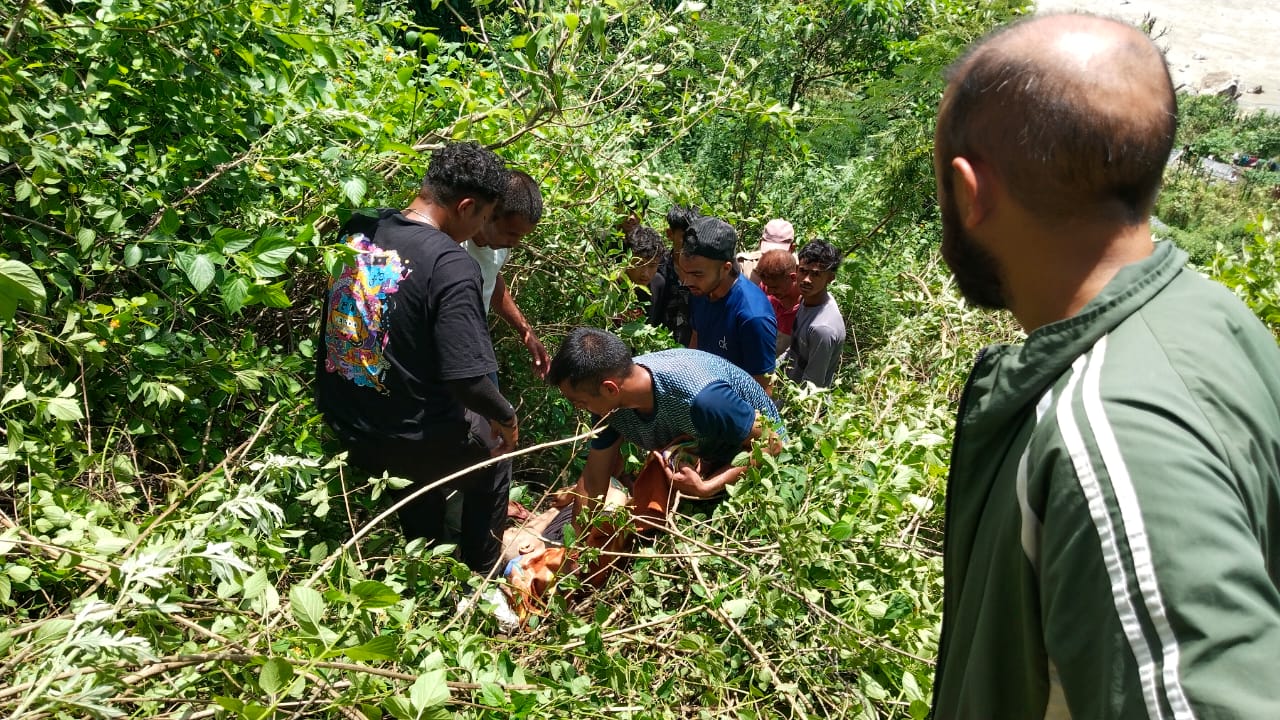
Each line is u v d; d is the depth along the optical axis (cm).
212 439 277
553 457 398
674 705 239
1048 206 105
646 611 254
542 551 287
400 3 510
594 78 439
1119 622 86
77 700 139
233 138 307
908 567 255
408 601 199
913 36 814
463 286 271
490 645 232
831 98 772
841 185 658
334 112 289
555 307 432
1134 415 92
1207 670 80
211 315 308
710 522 284
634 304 458
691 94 467
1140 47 104
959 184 113
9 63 219
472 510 317
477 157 283
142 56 266
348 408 284
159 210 264
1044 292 109
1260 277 397
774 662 242
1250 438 93
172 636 172
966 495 120
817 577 241
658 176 422
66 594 226
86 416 245
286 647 172
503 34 518
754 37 624
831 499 265
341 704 170
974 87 110
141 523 220
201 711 166
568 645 226
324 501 230
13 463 215
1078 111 101
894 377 445
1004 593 109
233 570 180
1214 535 84
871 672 233
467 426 292
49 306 255
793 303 457
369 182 308
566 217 395
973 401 121
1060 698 106
